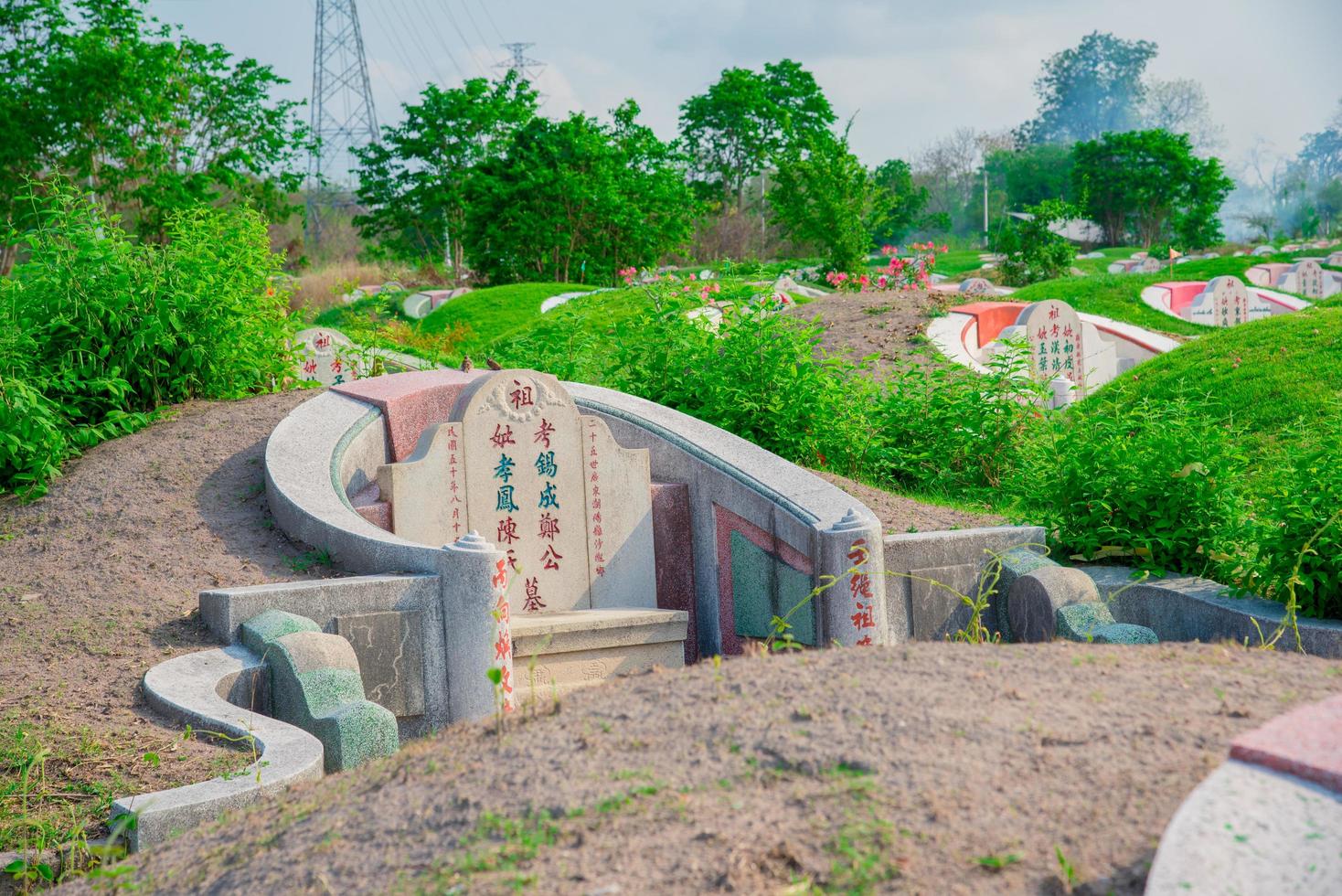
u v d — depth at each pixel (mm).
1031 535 7758
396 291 40906
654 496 8516
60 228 9734
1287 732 2746
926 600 7465
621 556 8391
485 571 6383
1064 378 17250
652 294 12016
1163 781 2807
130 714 5352
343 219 71750
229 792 4410
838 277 26844
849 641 7180
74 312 9492
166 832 4242
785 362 10688
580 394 9281
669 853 2662
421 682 6414
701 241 60656
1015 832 2631
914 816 2711
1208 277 33250
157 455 8734
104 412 9656
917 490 10797
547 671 7488
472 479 7957
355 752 5359
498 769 3230
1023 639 7180
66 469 8758
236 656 5867
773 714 3332
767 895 2477
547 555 8172
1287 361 12875
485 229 42250
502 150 46844
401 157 48844
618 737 3318
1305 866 2340
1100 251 66688
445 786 3219
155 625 6371
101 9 33281
